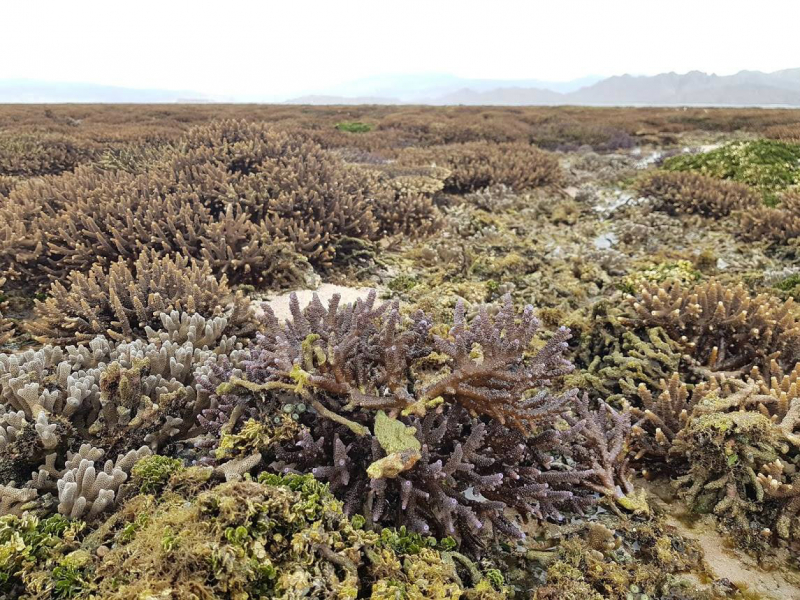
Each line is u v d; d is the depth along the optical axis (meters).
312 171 7.07
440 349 2.27
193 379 2.96
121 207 5.57
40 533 1.81
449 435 2.35
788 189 8.70
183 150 7.61
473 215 8.24
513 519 2.48
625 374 3.57
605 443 2.78
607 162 14.30
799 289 4.87
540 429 2.68
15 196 6.29
